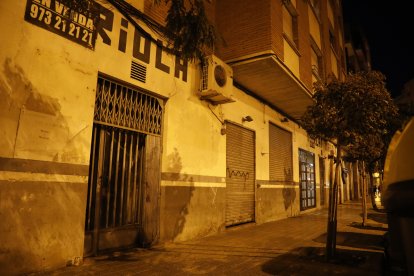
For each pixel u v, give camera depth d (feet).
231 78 26.61
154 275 14.32
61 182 14.79
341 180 71.77
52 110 14.75
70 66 15.74
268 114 38.09
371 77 18.54
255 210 33.09
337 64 57.21
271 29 26.73
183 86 23.45
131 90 19.80
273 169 38.52
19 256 13.07
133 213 19.44
